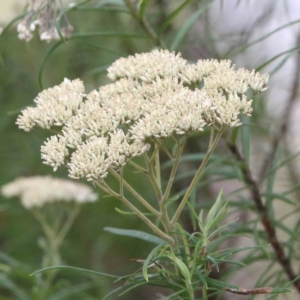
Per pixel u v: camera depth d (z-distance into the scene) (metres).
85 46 0.74
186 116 0.48
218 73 0.50
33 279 0.61
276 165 0.59
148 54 0.52
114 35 0.57
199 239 0.47
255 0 0.66
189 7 0.67
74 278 0.78
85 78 0.76
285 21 0.66
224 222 0.68
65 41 0.54
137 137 0.48
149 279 0.49
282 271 0.58
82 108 0.50
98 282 0.69
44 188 0.65
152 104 0.49
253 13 0.67
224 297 0.66
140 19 0.57
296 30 0.66
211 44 0.64
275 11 0.66
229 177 0.57
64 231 0.66
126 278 0.48
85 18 0.73
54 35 0.56
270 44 0.67
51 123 0.50
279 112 0.67
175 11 0.56
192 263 0.48
